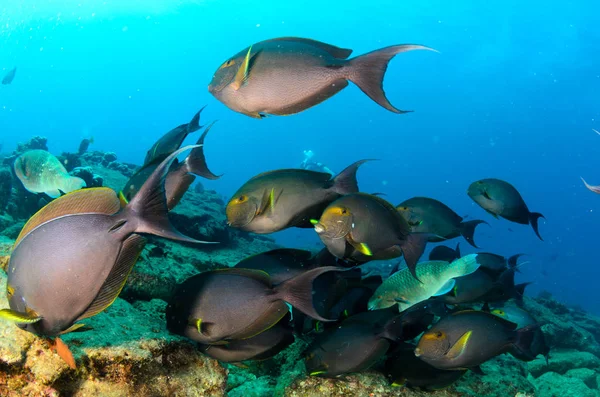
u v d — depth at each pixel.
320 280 1.55
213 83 1.29
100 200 0.96
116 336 1.28
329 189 1.46
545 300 5.43
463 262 1.61
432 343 1.47
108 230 0.94
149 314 1.58
